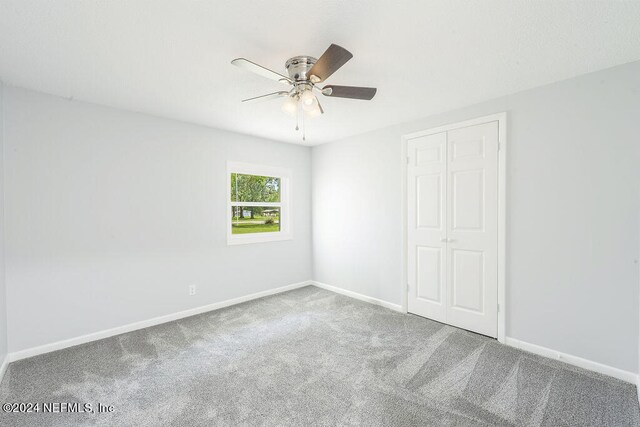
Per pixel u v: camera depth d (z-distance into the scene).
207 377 2.07
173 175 3.16
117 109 2.79
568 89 2.21
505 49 1.81
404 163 3.29
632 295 1.98
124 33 1.63
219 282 3.55
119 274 2.81
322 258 4.42
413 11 1.46
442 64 2.00
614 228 2.04
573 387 1.93
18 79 2.18
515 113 2.48
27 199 2.35
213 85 2.31
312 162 4.55
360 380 2.03
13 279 2.29
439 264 3.02
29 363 2.25
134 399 1.83
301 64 1.89
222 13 1.47
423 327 2.91
